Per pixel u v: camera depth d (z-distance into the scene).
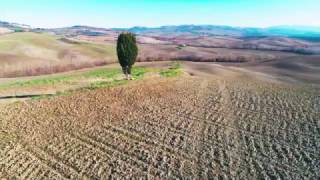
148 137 17.38
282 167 13.90
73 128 18.75
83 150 15.89
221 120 20.25
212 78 37.59
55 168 14.23
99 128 18.72
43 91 29.16
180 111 22.02
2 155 15.54
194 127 18.89
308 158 14.70
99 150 15.87
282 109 22.91
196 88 29.69
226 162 14.41
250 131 18.27
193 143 16.53
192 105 23.59
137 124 19.38
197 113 21.62
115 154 15.40
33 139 17.30
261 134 17.80
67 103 23.66
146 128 18.69
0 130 18.58
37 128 18.81
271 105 24.03
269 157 14.88
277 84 35.06
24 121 19.94
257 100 25.55
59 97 25.36
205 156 15.04
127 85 29.20
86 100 24.41
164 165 14.23
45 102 23.97
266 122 19.88
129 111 21.88
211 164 14.24
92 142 16.80
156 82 31.33
